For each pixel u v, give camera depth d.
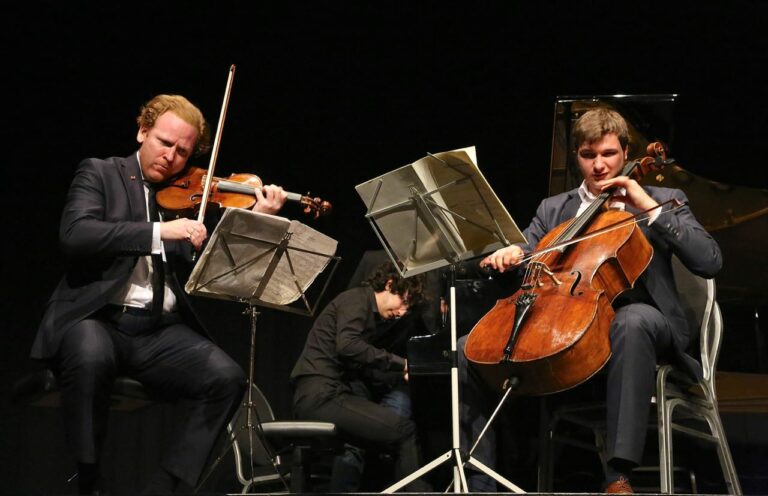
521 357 5.43
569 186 7.56
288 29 10.59
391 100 10.83
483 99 10.70
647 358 5.42
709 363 6.03
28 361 10.14
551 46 10.49
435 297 8.42
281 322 10.59
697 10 10.17
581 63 10.48
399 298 8.16
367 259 9.71
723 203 8.46
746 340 8.77
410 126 10.84
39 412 9.96
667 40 10.30
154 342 6.00
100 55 10.44
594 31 10.38
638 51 10.36
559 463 7.51
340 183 10.86
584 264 5.87
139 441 10.08
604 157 6.30
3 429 9.90
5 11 10.14
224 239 5.75
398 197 5.84
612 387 5.41
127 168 6.37
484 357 5.61
